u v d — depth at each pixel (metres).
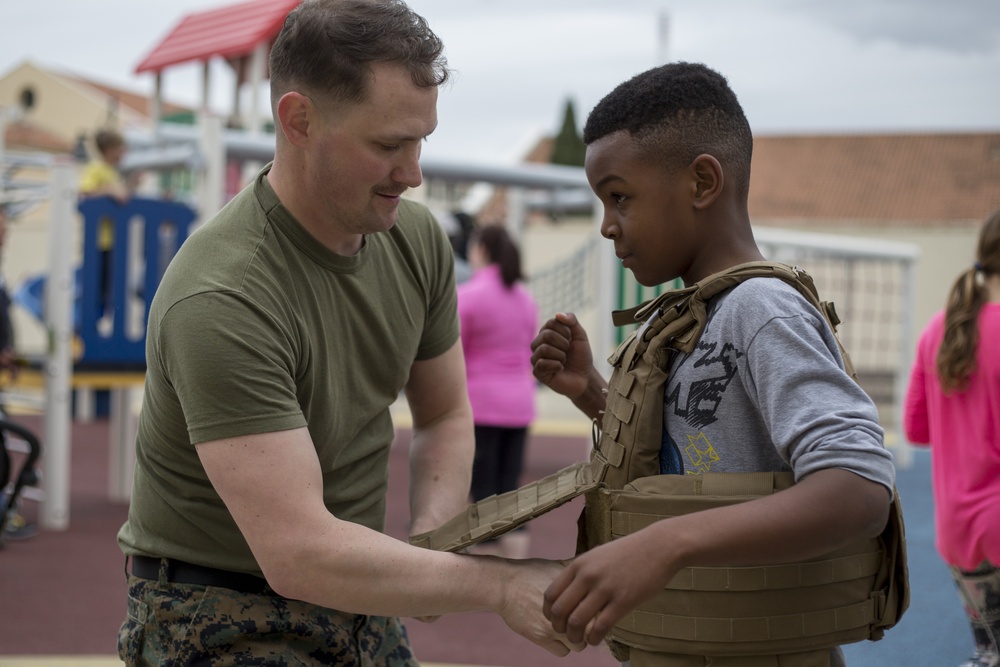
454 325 2.37
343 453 2.08
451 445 2.36
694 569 1.64
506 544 5.91
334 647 2.04
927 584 5.91
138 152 9.62
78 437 11.85
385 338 2.10
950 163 34.66
